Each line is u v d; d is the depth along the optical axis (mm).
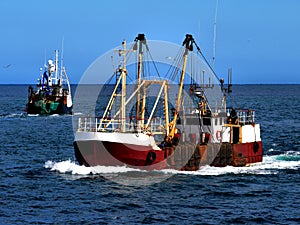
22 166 104562
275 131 178250
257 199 80250
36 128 186750
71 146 137875
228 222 68812
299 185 89500
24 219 68875
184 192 83688
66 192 82562
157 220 69312
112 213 72125
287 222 68875
